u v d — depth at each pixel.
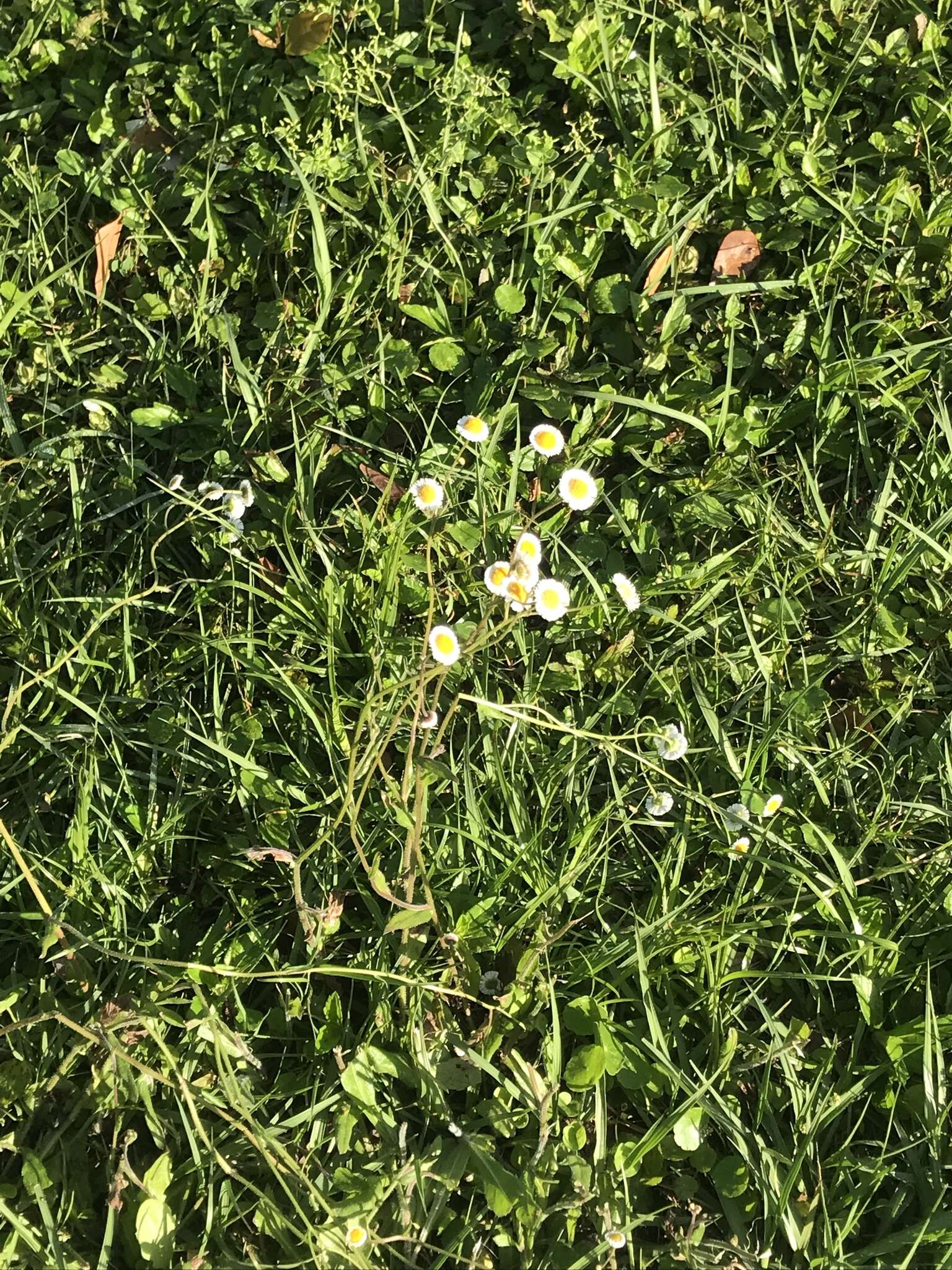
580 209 0.51
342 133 0.53
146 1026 0.39
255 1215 0.39
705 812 0.44
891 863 0.44
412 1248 0.38
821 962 0.42
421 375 0.50
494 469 0.47
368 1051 0.40
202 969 0.40
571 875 0.42
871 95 0.55
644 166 0.52
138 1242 0.38
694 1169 0.40
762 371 0.50
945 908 0.43
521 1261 0.38
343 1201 0.38
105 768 0.44
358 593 0.46
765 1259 0.38
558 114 0.54
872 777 0.45
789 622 0.46
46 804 0.44
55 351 0.50
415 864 0.42
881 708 0.46
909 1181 0.39
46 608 0.46
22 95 0.55
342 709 0.45
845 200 0.52
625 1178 0.39
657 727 0.44
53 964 0.42
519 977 0.41
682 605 0.47
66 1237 0.38
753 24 0.55
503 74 0.54
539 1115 0.39
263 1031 0.42
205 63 0.54
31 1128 0.40
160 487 0.47
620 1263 0.38
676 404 0.49
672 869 0.43
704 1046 0.41
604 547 0.47
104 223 0.53
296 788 0.44
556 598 0.41
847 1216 0.39
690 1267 0.38
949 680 0.46
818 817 0.44
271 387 0.49
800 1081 0.41
